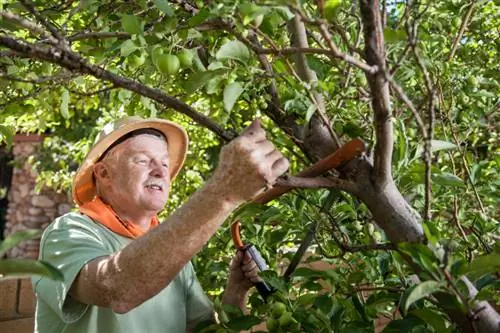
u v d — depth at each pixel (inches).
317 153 68.2
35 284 71.8
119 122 84.1
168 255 59.2
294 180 60.0
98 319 72.6
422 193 73.6
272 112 72.8
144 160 80.9
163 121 85.4
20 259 41.5
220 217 58.6
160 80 86.7
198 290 85.0
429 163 51.6
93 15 88.6
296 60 67.6
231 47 58.9
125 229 78.3
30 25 54.2
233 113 100.7
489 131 91.4
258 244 84.4
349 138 70.3
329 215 70.9
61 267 67.7
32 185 370.6
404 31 57.9
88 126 300.4
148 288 60.8
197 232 58.8
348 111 72.2
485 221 74.2
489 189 78.5
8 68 77.2
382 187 59.6
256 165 56.9
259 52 58.2
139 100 92.6
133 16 63.5
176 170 93.5
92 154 81.5
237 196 58.2
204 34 76.1
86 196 85.7
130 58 68.7
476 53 96.3
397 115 70.4
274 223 84.2
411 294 48.9
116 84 59.2
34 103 90.7
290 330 65.0
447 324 67.7
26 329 126.4
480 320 56.9
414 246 52.6
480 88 91.0
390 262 75.3
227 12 57.3
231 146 57.8
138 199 80.0
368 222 77.9
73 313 69.4
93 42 78.8
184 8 69.4
